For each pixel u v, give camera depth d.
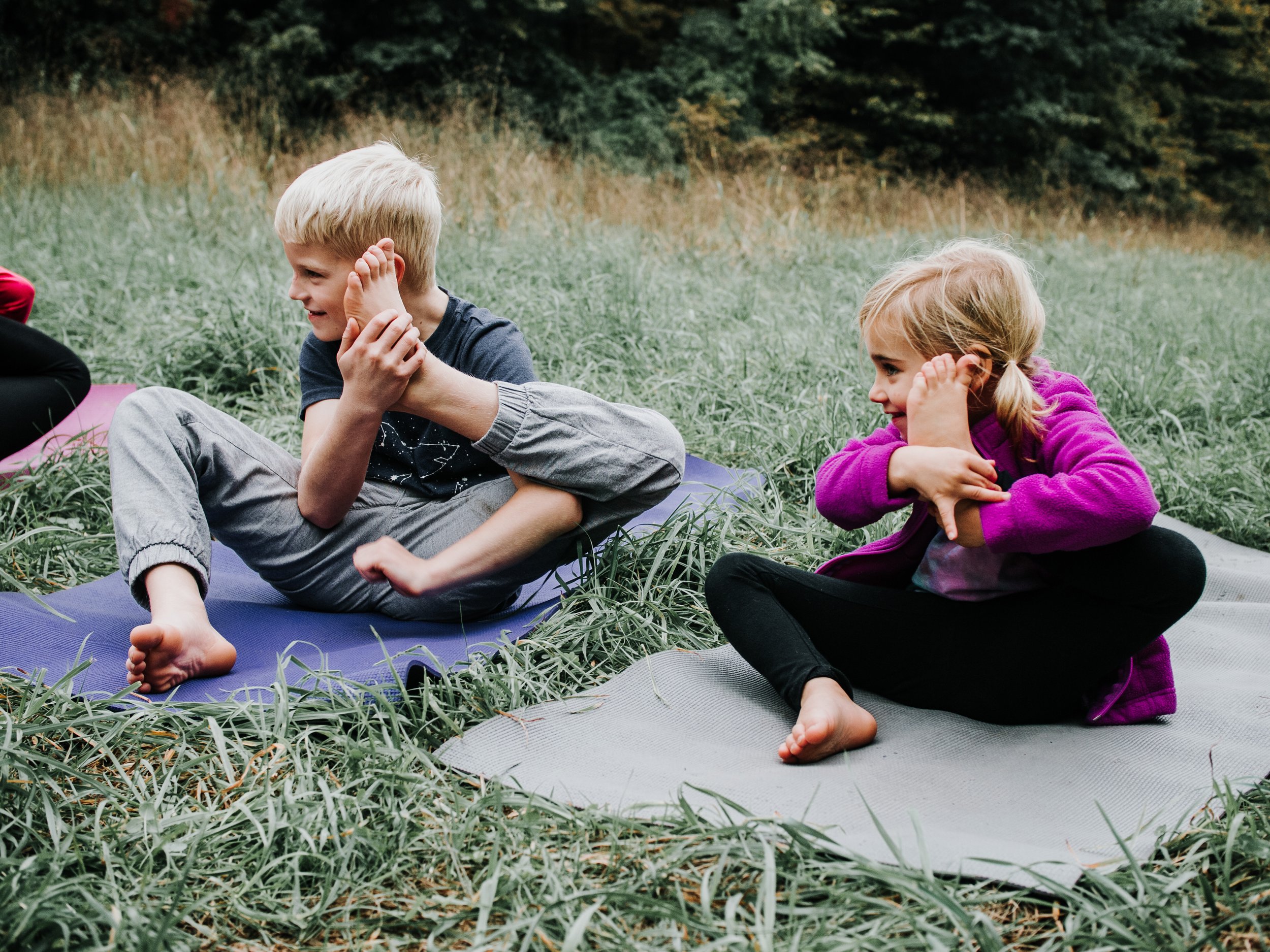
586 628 1.87
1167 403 3.81
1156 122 17.41
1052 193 14.34
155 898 1.20
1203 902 1.21
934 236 8.91
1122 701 1.64
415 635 1.89
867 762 1.52
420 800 1.41
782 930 1.16
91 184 7.16
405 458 1.97
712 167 11.42
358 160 1.84
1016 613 1.62
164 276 4.85
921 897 1.15
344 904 1.23
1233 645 2.01
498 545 1.83
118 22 11.78
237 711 1.53
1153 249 11.03
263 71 11.38
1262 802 1.43
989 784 1.46
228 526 1.91
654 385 3.60
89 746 1.53
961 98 15.78
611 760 1.51
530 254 5.56
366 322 1.72
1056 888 1.17
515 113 9.91
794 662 1.60
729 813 1.36
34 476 2.55
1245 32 19.36
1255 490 2.95
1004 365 1.59
